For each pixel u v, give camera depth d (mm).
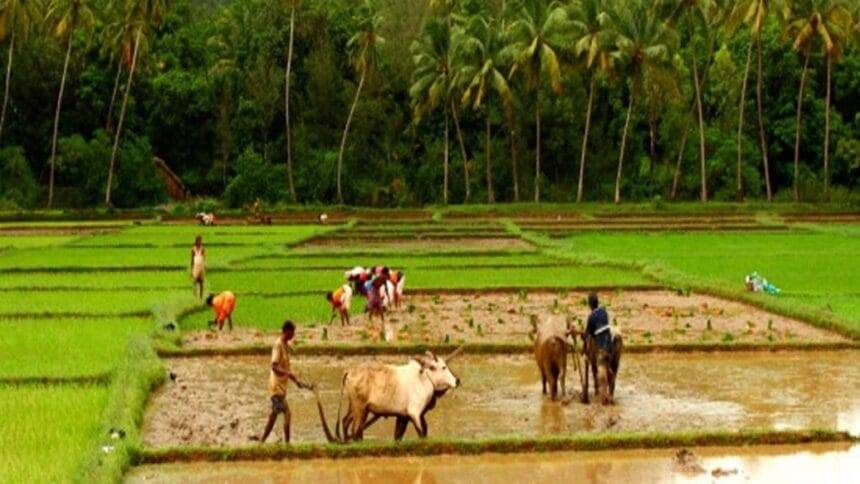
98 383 22891
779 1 77312
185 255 51500
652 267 44312
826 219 77000
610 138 100438
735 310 35344
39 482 15617
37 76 92375
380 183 95812
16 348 26734
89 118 94312
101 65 94750
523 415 21312
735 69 97250
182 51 101500
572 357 26734
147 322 31156
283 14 97875
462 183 96750
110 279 41750
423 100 88875
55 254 51969
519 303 37219
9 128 93250
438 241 62750
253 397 22953
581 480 16812
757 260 49312
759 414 21219
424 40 88312
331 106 97250
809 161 98625
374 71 93938
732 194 93438
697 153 95812
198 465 17703
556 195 97375
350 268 46938
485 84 84375
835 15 79688
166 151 99125
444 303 37281
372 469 17547
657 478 16922
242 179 90938
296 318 33344
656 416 21125
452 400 22719
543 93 96312
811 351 28250
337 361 27062
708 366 26375
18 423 19250
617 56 80375
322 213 84188
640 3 81812
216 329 31250
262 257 51219
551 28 82250
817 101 96812
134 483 16750
